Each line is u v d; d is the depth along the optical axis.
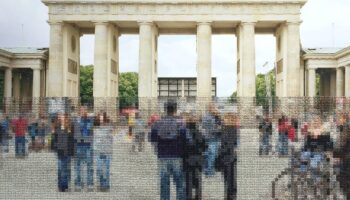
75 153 34.47
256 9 146.12
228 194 31.83
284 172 31.98
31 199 32.69
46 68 162.75
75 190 34.25
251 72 145.50
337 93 156.75
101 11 146.25
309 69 158.12
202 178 32.09
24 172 34.62
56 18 145.75
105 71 147.12
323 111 32.59
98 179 34.19
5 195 33.12
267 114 32.69
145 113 33.75
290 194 31.88
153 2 145.50
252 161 32.47
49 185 34.41
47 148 34.78
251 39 146.00
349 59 141.25
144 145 33.84
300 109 32.78
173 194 32.44
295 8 145.88
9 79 156.88
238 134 32.22
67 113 34.84
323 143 31.84
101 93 146.25
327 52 160.12
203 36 146.62
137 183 33.81
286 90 149.12
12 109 34.84
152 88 149.25
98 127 34.38
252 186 32.34
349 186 31.31
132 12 146.38
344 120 32.03
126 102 34.28
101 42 146.25
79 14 146.12
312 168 31.81
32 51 162.00
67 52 150.50
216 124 32.03
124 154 34.03
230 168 31.92
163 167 31.91
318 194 31.64
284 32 150.12
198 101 32.69
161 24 154.38
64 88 148.88
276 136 32.47
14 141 34.69
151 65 147.62
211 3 145.88
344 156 31.53
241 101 32.78
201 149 31.86
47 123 34.91
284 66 150.38
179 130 31.88
